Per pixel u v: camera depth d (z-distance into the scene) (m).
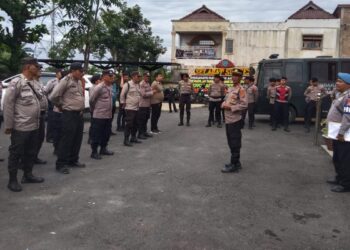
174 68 33.72
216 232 4.85
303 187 6.82
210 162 8.49
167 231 4.83
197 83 26.30
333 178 7.28
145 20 31.12
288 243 4.63
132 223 5.05
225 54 34.22
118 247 4.39
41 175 7.20
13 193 6.14
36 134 6.61
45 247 4.35
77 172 7.45
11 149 6.28
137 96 10.17
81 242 4.49
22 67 6.46
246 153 9.59
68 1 18.64
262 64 15.23
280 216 5.45
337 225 5.20
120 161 8.42
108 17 20.17
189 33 35.66
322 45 32.53
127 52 30.25
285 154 9.55
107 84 8.62
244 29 33.75
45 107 7.85
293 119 14.95
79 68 7.33
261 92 15.02
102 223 5.03
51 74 14.91
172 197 6.08
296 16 33.50
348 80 6.55
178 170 7.73
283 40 33.09
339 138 6.45
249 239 4.69
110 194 6.17
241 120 7.68
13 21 19.09
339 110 6.67
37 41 19.91
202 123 15.23
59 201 5.81
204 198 6.08
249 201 6.01
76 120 7.45
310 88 13.32
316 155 9.48
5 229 4.80
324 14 33.25
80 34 19.50
